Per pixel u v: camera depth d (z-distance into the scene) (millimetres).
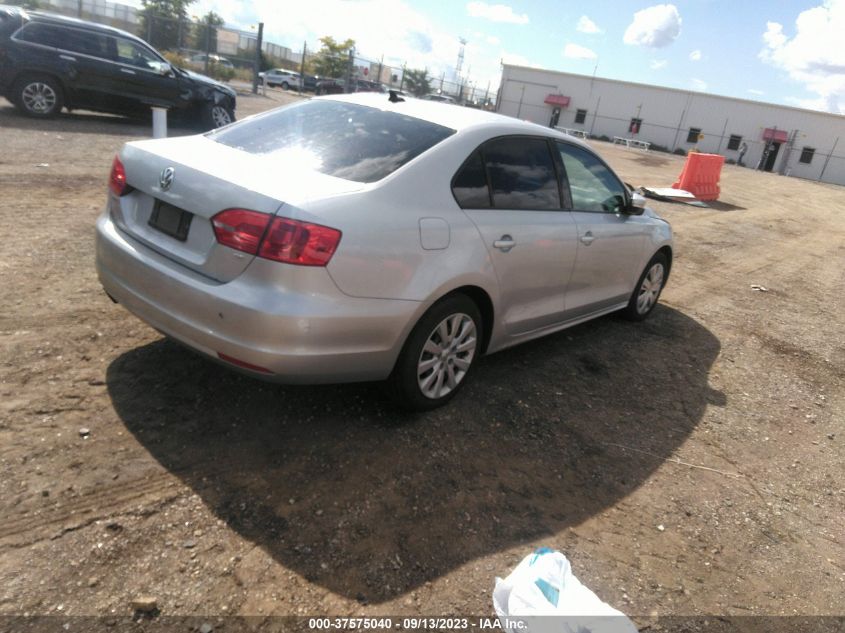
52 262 4734
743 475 3453
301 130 3385
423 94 47344
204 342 2719
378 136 3299
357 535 2492
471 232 3271
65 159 8398
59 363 3365
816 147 50438
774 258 10078
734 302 7043
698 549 2777
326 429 3166
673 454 3553
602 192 4613
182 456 2793
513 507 2828
